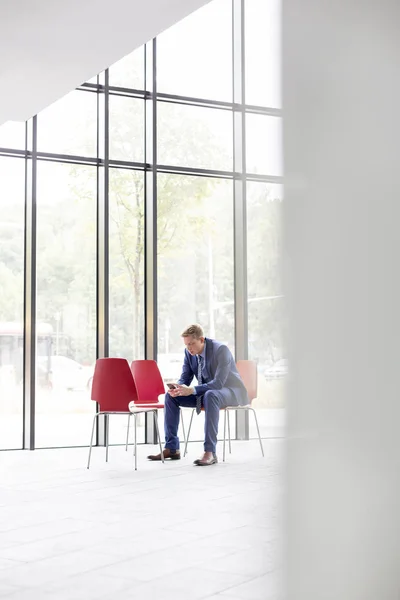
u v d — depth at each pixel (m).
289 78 1.24
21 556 3.10
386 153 1.28
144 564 2.95
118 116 8.57
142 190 8.68
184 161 8.88
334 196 1.23
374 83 1.29
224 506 4.27
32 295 7.92
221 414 8.69
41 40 4.46
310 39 1.25
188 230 8.87
